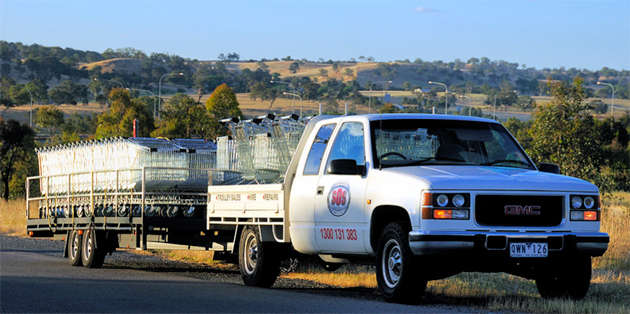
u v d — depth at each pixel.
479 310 9.75
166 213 15.11
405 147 10.87
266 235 12.38
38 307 9.98
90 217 16.39
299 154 12.13
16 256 19.39
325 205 11.27
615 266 15.65
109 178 16.20
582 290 10.50
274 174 12.67
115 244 16.17
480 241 9.55
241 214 13.02
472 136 11.10
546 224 9.92
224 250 14.15
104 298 10.81
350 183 10.91
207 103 77.38
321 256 11.95
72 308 9.88
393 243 10.13
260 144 13.02
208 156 15.66
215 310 9.64
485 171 10.27
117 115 75.88
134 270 15.92
